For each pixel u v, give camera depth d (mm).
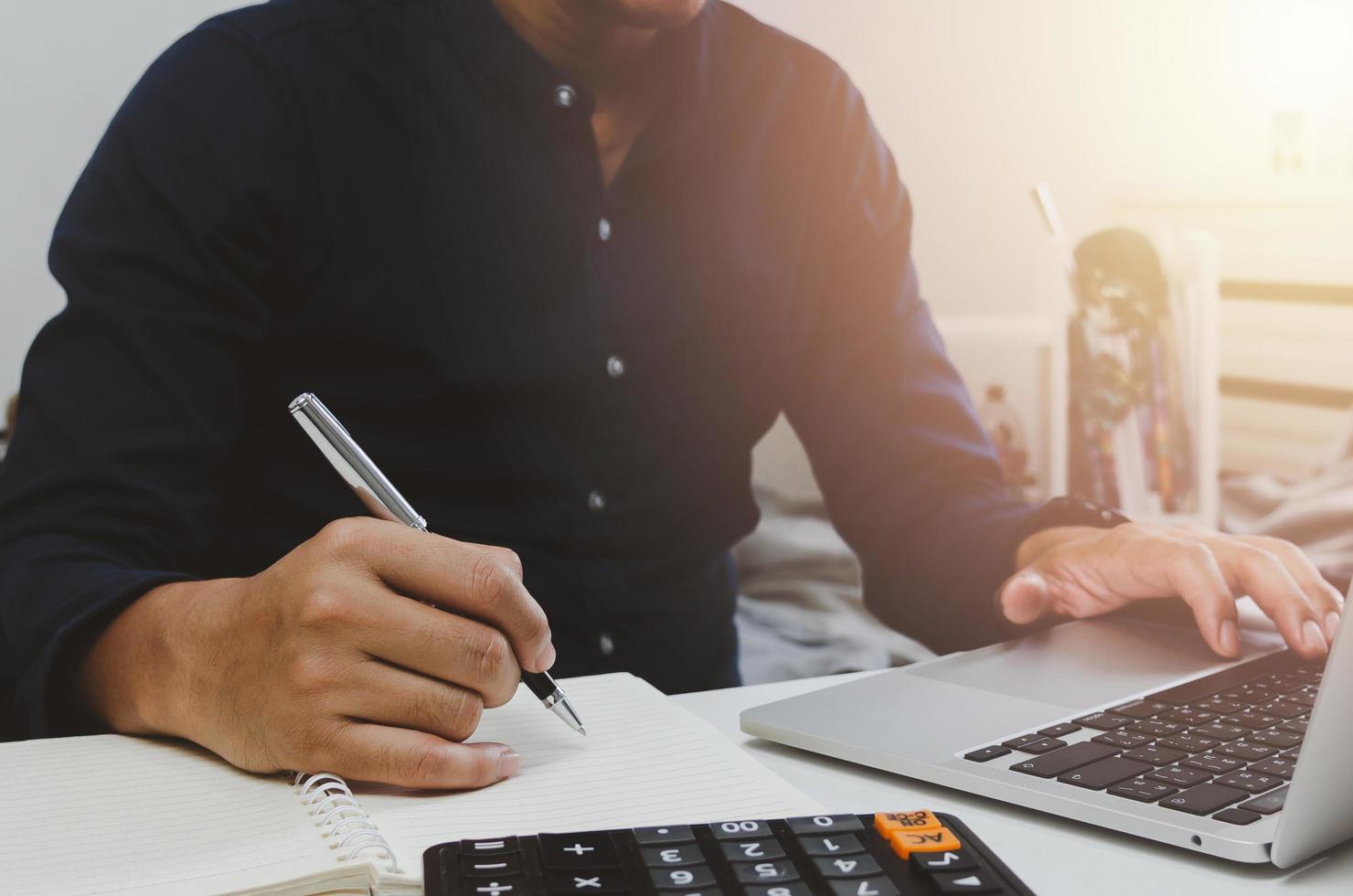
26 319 1385
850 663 1523
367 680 480
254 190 879
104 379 783
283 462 934
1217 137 1981
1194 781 453
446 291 937
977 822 453
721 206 1028
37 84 1372
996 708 550
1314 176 1799
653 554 1033
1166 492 1735
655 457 1016
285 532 934
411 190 930
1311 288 1804
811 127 1089
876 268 1127
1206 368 1732
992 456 1039
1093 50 1940
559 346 958
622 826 431
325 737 474
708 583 1098
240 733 494
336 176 914
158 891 376
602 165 996
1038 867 411
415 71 931
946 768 481
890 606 1012
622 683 613
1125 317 1735
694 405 1029
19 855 410
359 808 439
